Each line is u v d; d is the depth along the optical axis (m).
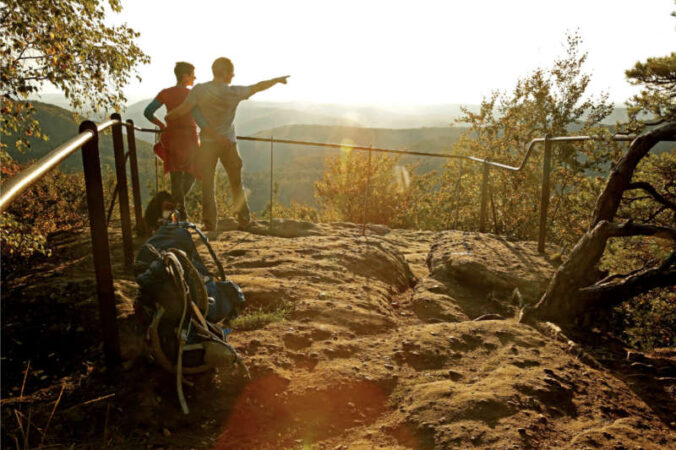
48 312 3.52
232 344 3.06
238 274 4.44
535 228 13.03
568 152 12.66
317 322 3.48
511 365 2.87
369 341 3.24
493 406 2.34
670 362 3.10
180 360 2.45
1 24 6.89
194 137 5.89
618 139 4.48
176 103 5.79
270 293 3.88
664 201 3.91
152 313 2.66
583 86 15.79
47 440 2.21
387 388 2.65
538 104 16.02
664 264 3.40
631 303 5.20
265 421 2.41
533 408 2.36
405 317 4.02
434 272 5.19
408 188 19.42
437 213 17.12
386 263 5.26
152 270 2.52
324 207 21.50
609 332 3.71
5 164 7.41
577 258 3.69
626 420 2.34
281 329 3.31
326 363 2.88
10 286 4.01
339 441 2.25
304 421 2.40
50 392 2.61
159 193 3.04
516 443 2.06
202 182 5.89
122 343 3.04
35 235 5.63
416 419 2.31
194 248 2.97
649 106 5.90
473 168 16.16
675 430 2.32
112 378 2.71
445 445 2.10
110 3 8.02
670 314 4.71
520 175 13.80
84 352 3.03
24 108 7.52
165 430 2.32
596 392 2.63
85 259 5.08
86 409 2.44
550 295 3.79
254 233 6.57
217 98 5.45
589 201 9.70
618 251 5.19
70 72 7.68
